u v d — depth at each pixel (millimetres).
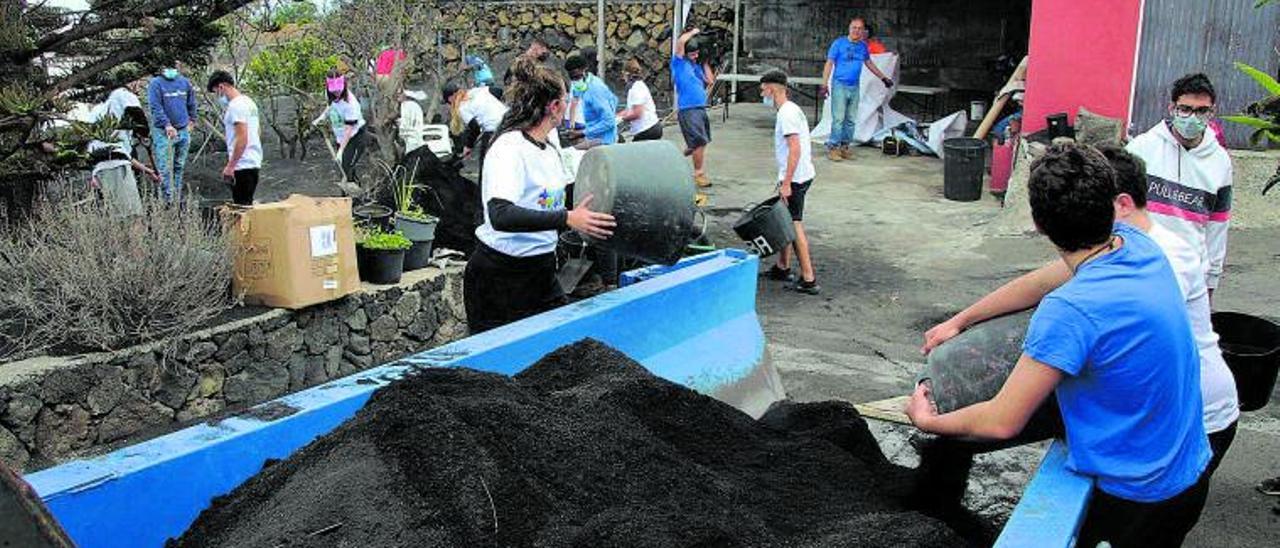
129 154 8203
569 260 6098
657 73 20672
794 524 2695
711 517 2523
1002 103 13523
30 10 5629
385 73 10680
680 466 2773
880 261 9336
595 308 3680
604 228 4148
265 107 16391
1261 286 8055
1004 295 2986
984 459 4238
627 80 14578
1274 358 3994
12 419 4883
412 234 7035
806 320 7633
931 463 3105
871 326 7496
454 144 12383
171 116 11211
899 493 3094
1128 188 3230
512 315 4789
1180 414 2631
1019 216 10453
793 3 19078
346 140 11641
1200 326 3301
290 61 15352
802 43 19203
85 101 6000
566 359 3354
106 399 5223
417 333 6879
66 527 2162
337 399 2752
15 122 4641
